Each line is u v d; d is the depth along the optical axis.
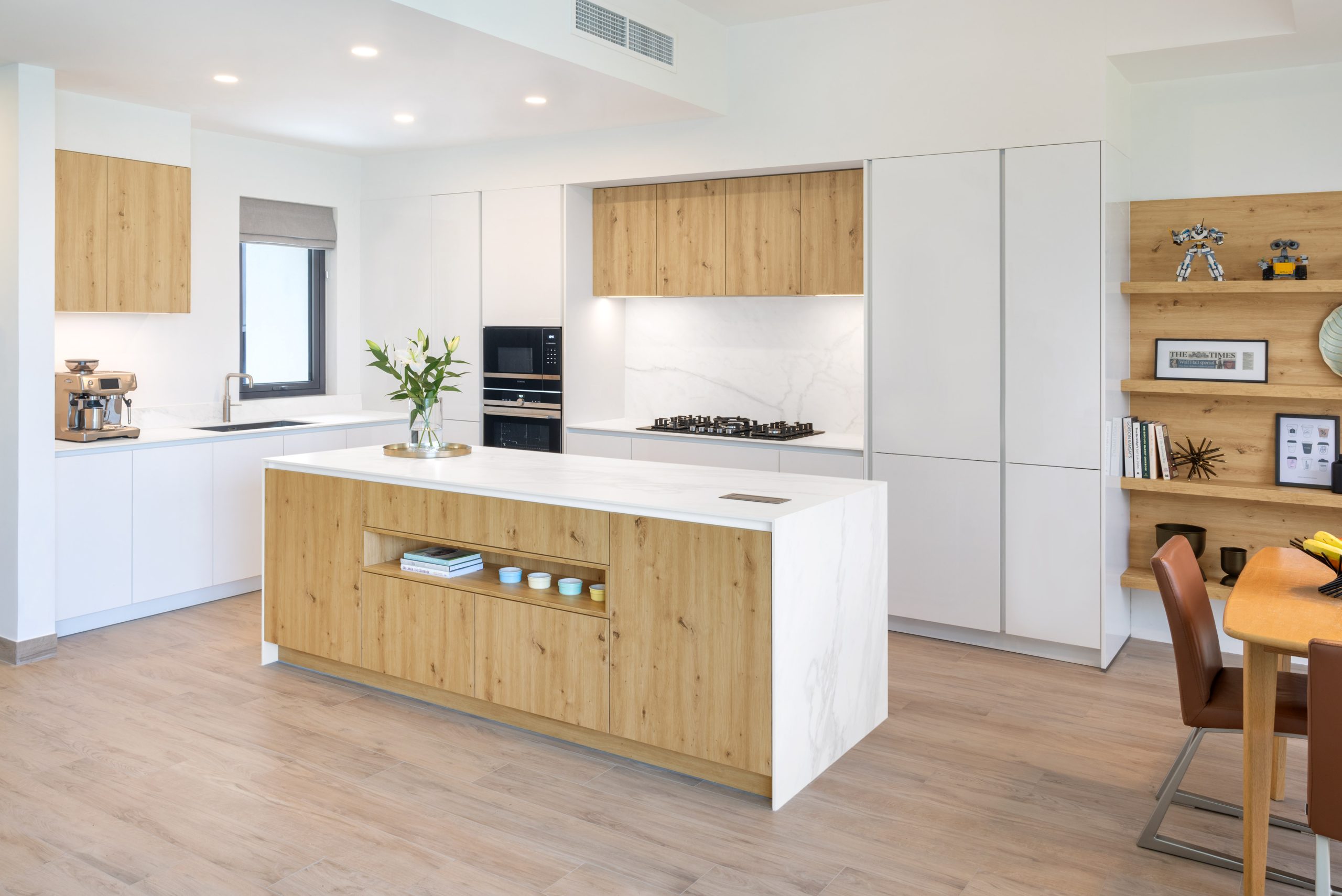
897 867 2.73
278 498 4.25
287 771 3.29
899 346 4.84
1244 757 2.52
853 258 5.11
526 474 3.83
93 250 4.92
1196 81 4.55
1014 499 4.59
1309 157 4.36
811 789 3.21
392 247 6.57
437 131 5.71
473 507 3.67
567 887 2.61
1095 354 4.34
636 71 4.57
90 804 3.04
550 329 5.93
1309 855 2.77
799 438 5.39
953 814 3.04
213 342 5.89
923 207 4.72
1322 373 4.38
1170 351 4.69
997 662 4.52
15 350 4.21
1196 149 4.58
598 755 3.46
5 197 4.18
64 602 4.63
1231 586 4.39
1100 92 4.25
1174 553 2.90
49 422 4.34
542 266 5.94
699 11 4.95
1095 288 4.32
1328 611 2.58
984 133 4.53
